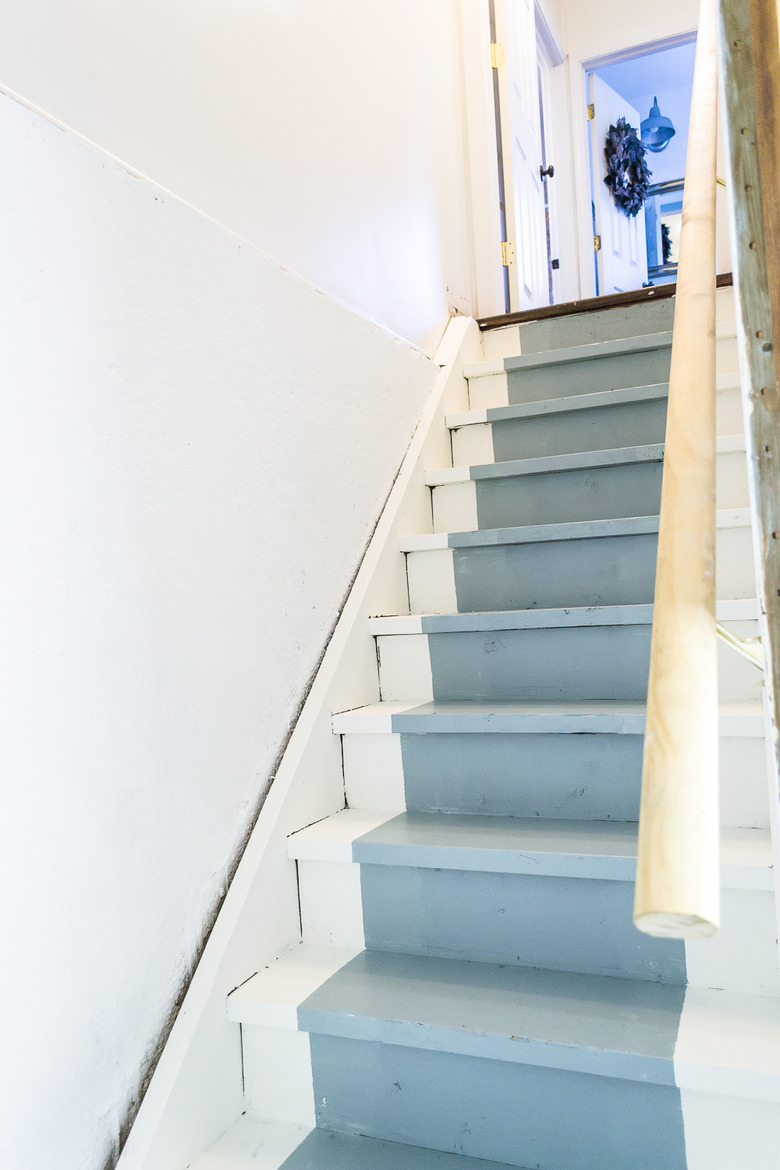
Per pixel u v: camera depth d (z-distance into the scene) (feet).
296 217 5.10
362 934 4.09
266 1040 3.59
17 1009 2.72
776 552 1.92
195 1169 3.21
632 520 5.29
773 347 1.94
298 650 4.62
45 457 2.94
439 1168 3.20
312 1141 3.40
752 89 1.99
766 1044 2.98
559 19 16.15
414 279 7.16
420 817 4.48
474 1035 3.18
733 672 4.43
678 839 1.23
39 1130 2.76
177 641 3.60
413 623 5.21
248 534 4.20
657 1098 3.00
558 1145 3.14
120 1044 3.11
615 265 17.21
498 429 7.00
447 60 8.59
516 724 4.32
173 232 3.71
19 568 2.82
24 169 2.91
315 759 4.50
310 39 5.40
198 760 3.69
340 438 5.33
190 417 3.78
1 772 2.72
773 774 1.91
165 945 3.38
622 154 17.24
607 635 4.82
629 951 3.59
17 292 2.86
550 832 4.03
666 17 15.55
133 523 3.37
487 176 9.03
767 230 1.96
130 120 3.60
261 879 3.91
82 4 3.33
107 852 3.13
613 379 7.20
